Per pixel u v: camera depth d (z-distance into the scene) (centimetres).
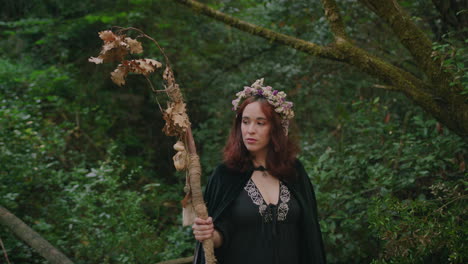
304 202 238
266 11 567
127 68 186
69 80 599
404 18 279
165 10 603
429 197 338
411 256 263
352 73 535
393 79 286
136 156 632
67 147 585
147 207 518
